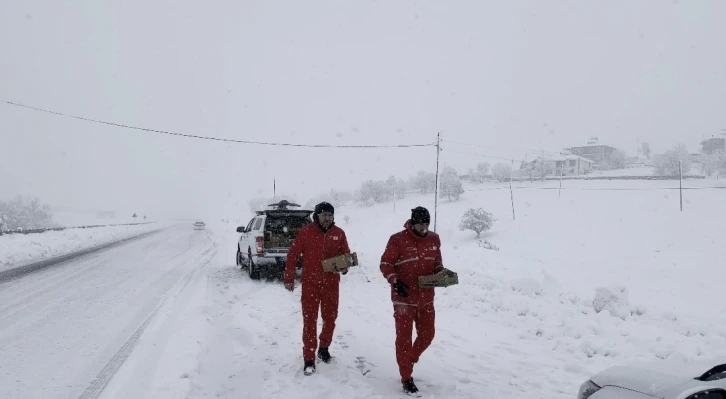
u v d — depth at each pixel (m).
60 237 25.70
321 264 5.50
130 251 21.36
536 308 8.36
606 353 6.22
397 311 4.87
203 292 10.59
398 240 4.92
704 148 121.81
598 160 130.75
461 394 4.84
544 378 5.41
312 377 5.20
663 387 2.71
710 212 46.91
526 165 104.56
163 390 4.80
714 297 17.52
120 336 6.83
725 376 3.04
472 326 7.62
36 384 4.97
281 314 8.38
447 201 73.12
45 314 8.22
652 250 33.44
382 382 5.11
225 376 5.26
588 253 33.62
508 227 49.41
